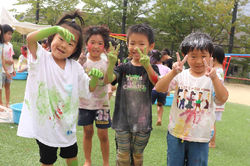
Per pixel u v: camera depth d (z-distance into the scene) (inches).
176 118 88.0
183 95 87.3
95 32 110.1
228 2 737.0
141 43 92.7
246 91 589.9
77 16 99.0
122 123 94.5
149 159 126.3
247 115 276.2
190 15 730.2
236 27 759.1
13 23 618.5
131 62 98.2
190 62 84.9
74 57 89.0
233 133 195.8
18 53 920.9
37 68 78.2
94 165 114.7
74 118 85.2
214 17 735.7
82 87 89.0
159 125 190.7
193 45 82.0
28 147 125.1
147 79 95.4
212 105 87.9
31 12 868.6
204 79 86.8
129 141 96.3
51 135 79.6
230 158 140.3
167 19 750.5
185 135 85.7
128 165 98.2
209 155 142.2
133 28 93.4
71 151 87.4
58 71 81.3
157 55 195.9
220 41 806.5
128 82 95.6
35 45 77.0
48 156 81.5
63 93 81.7
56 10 797.2
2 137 134.6
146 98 95.3
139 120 93.8
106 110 112.6
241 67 840.3
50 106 79.4
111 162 120.6
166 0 743.1
